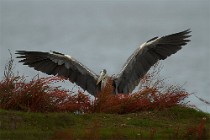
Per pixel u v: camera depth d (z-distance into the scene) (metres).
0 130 16.47
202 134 16.72
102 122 17.64
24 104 18.36
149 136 16.61
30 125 16.94
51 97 18.70
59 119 17.36
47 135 16.38
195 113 18.69
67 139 16.12
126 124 17.62
